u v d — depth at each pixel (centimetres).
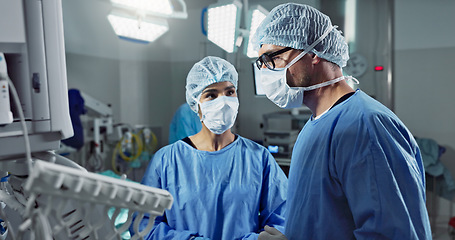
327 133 84
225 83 127
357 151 75
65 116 68
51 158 68
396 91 393
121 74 473
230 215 117
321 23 89
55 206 53
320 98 92
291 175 94
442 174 342
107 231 58
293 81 91
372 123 75
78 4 412
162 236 109
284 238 86
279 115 338
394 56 391
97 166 389
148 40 198
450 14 372
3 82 60
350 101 84
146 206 59
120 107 472
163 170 125
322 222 81
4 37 61
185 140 133
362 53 395
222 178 121
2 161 68
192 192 120
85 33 422
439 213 357
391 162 72
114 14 174
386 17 386
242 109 452
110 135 412
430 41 379
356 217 74
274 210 120
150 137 477
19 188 70
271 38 92
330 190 81
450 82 375
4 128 62
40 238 50
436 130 381
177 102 502
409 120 390
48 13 65
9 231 68
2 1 60
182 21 488
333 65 91
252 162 126
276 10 95
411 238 67
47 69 66
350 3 391
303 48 88
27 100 65
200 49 477
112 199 54
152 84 494
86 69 424
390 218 68
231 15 163
